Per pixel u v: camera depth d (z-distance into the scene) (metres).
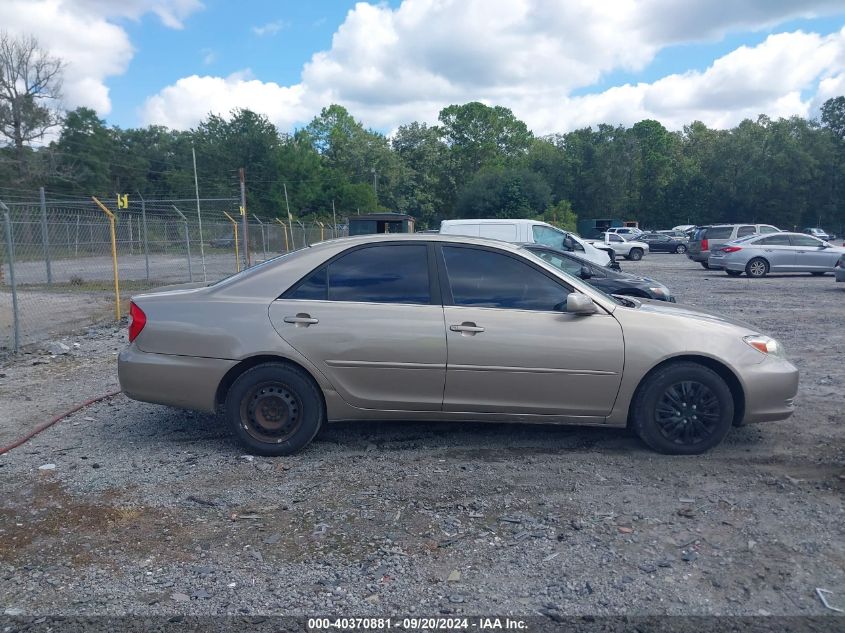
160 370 5.42
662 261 38.03
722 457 5.37
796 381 5.48
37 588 3.57
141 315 5.50
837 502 4.50
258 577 3.66
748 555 3.84
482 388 5.34
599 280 11.10
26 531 4.18
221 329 5.37
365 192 63.34
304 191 61.41
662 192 90.00
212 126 62.22
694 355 5.33
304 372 5.39
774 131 80.56
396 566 3.75
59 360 9.40
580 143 89.88
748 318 13.25
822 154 79.06
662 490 4.73
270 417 5.42
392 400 5.38
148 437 5.92
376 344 5.30
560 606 3.38
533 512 4.39
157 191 66.25
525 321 5.32
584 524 4.22
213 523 4.28
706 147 96.06
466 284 5.44
